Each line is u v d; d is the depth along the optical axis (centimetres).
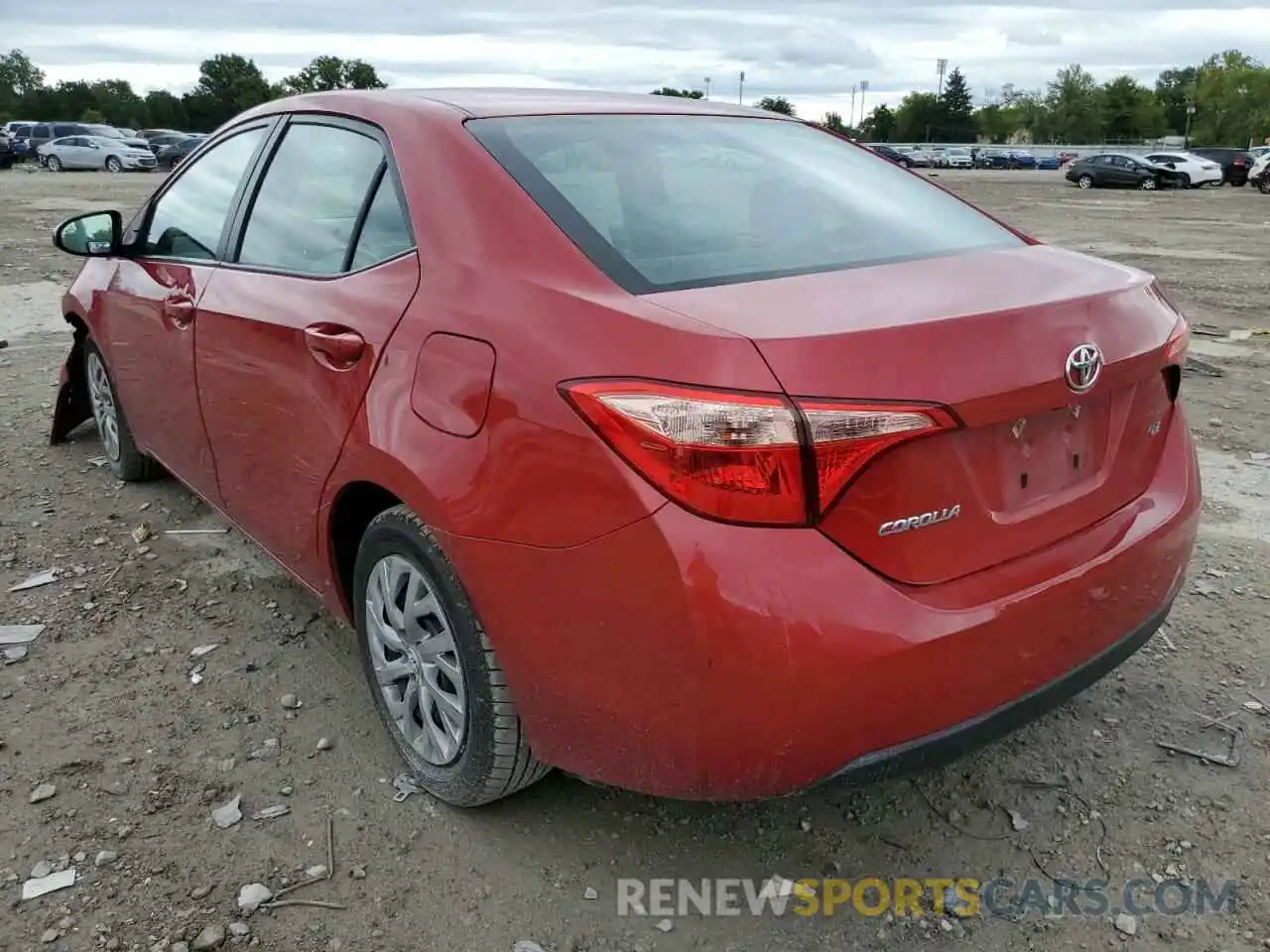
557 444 204
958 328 201
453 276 238
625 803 270
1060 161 6650
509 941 228
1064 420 228
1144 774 282
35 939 225
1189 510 258
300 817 263
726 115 321
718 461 186
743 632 187
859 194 288
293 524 301
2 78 10100
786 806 270
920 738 203
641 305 207
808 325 195
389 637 269
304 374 276
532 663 217
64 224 410
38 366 710
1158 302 251
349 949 224
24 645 342
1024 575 216
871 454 190
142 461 471
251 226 329
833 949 227
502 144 260
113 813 264
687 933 231
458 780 254
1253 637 353
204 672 328
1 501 464
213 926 229
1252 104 8975
